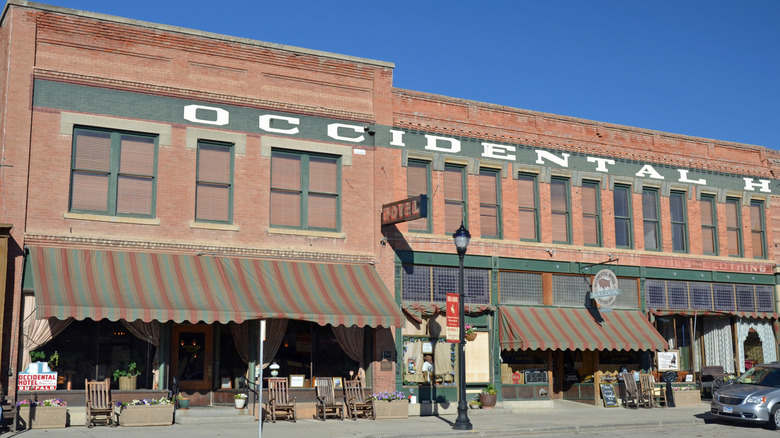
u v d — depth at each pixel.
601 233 27.58
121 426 19.06
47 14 20.33
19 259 19.17
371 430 19.16
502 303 25.50
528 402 25.11
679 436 19.38
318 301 21.25
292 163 23.12
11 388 18.69
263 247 22.03
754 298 30.33
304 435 18.09
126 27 21.27
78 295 18.34
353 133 23.97
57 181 19.91
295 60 23.41
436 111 25.44
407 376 23.78
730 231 30.48
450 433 18.91
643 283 27.91
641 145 28.86
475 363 24.95
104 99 20.70
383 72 24.75
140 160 21.09
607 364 27.23
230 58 22.55
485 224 25.75
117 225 20.41
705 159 30.09
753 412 20.84
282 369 22.16
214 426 19.56
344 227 23.34
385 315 21.42
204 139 21.86
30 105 19.80
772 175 31.64
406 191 24.48
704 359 29.22
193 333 21.75
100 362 19.92
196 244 21.16
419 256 24.27
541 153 26.86
